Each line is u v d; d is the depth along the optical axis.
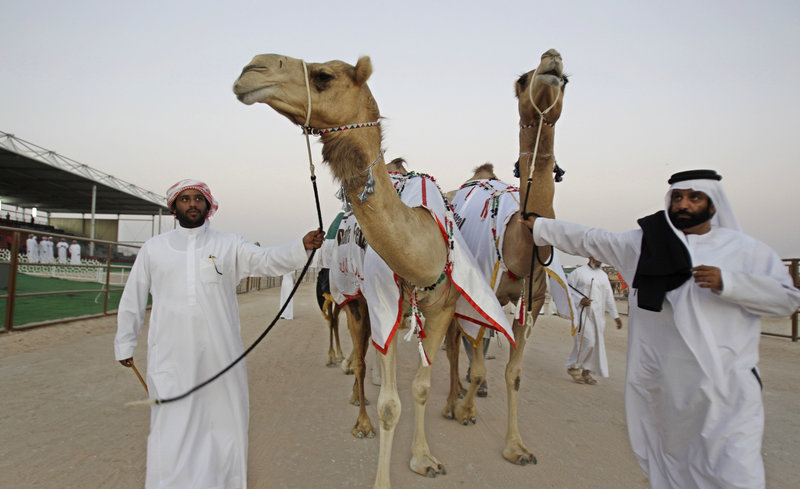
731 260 2.74
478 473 3.94
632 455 4.35
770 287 2.50
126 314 3.43
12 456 3.92
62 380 6.22
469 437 4.75
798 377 7.55
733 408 2.58
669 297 2.78
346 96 2.98
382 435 3.55
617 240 3.12
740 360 2.62
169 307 3.33
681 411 2.72
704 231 2.87
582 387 6.84
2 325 9.59
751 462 2.47
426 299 3.84
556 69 3.45
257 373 7.29
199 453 3.23
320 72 2.92
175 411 3.19
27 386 5.87
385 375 3.61
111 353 8.03
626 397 3.06
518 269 4.21
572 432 4.92
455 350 5.39
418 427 4.05
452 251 3.79
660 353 2.85
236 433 3.40
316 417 5.25
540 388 6.73
